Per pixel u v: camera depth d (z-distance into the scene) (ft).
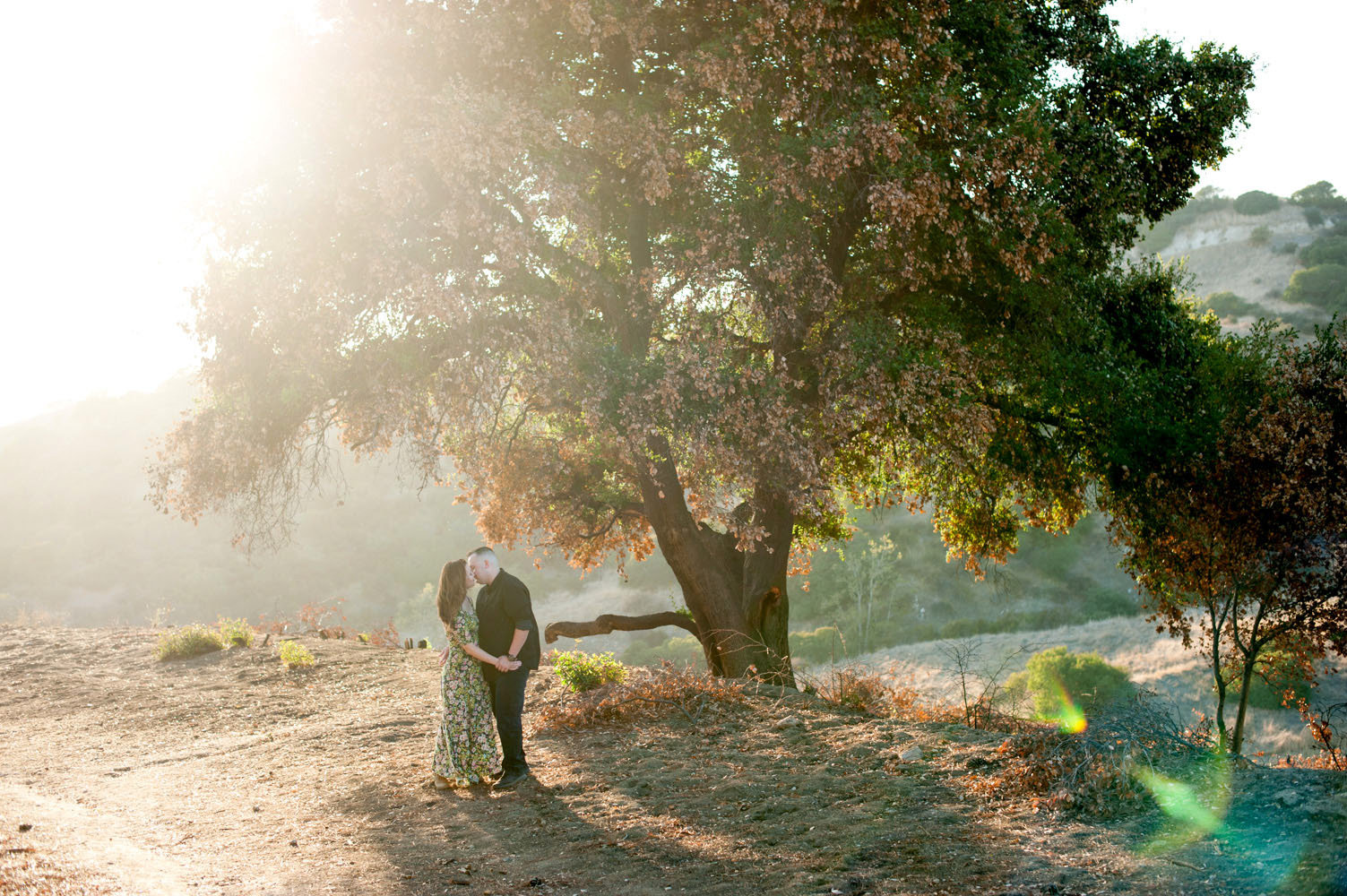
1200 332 49.80
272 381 31.68
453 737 22.47
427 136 27.99
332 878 15.64
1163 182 43.70
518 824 18.83
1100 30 42.73
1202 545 40.37
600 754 24.54
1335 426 36.94
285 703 39.86
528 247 30.35
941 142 35.27
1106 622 128.98
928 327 38.52
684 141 32.96
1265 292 353.31
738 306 38.45
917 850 14.80
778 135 34.58
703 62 31.30
